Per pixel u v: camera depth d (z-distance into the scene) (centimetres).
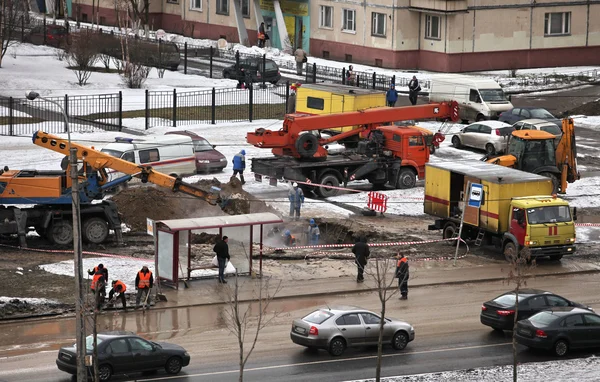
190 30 11712
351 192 6300
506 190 4984
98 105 8306
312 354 3734
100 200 5503
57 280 4453
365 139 6531
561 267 4984
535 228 4881
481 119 7981
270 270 4791
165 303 4278
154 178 4969
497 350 3831
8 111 7881
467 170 5238
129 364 3381
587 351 3878
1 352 3653
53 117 7800
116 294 4294
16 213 4875
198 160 6419
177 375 3462
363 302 4378
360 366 3603
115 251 4956
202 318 4112
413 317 4200
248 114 8219
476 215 5112
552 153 6141
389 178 6388
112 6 12300
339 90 7356
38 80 9075
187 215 5512
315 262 4953
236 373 3491
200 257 4894
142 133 7394
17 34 10869
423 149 6397
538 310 3956
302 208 5866
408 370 3569
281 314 4191
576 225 5738
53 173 5019
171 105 8412
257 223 4597
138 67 9050
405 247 5244
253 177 6438
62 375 3425
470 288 4622
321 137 6731
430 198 5406
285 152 6241
